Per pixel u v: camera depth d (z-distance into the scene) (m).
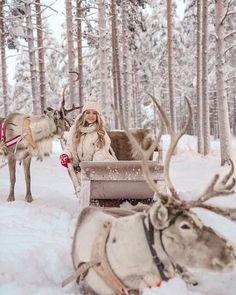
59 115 8.63
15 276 4.14
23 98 42.00
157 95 47.62
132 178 5.52
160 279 2.92
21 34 18.92
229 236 4.99
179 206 2.86
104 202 6.14
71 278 3.45
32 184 10.55
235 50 34.06
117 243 3.04
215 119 54.31
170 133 3.03
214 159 16.52
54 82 43.81
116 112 3.13
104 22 15.57
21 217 6.78
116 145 6.96
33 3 18.14
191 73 47.78
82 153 6.41
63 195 8.74
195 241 2.79
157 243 2.89
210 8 29.97
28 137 8.23
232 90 50.66
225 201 6.46
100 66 15.55
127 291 3.03
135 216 3.06
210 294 3.57
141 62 43.78
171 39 20.20
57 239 5.48
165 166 3.01
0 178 11.66
